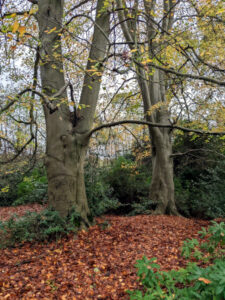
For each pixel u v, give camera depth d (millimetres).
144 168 14055
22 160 9016
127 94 10047
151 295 2398
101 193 8812
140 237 6551
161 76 10875
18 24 3006
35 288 4039
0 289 4043
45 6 6836
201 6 6641
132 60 4605
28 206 12008
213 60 7836
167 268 4438
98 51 6922
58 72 6895
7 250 5703
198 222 8727
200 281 2168
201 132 6613
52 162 6938
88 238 6324
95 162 9305
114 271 4570
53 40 6711
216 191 9836
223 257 3494
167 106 10359
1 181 12680
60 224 6410
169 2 9562
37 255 5402
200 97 8648
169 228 7645
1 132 8023
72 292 3908
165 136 10734
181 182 12352
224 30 7895
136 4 7734
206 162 11727
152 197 10820
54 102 6391
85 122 7211
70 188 6914
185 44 7652
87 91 7184
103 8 6281
